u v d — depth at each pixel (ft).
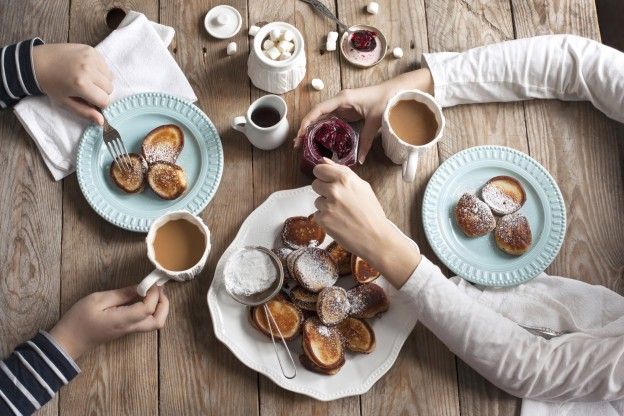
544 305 4.05
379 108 4.20
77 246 4.11
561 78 4.28
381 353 3.92
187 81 4.29
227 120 4.31
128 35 4.27
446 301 3.87
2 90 4.14
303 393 3.84
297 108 4.34
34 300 4.05
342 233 3.85
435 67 4.26
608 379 3.85
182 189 4.07
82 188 4.07
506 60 4.25
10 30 4.39
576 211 4.24
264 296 3.85
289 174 4.23
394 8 4.48
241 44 4.40
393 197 4.21
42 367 3.85
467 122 4.34
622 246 4.20
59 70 4.10
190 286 4.06
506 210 4.09
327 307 3.83
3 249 4.09
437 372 4.00
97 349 3.98
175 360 3.99
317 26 4.45
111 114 4.19
